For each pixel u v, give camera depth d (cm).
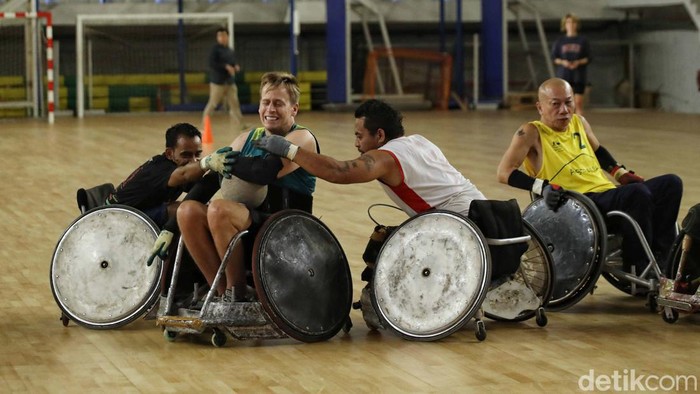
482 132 2214
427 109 3070
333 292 630
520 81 3316
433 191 648
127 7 3091
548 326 668
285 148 611
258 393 524
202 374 559
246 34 3262
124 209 668
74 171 1536
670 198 729
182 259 645
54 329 664
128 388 535
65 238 669
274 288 608
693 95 2991
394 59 3083
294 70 2947
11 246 956
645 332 650
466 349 607
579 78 2356
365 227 1043
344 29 3036
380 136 654
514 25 3319
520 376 550
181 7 3050
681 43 3030
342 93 3058
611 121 2523
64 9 3044
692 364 573
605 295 768
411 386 534
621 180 777
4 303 736
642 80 3206
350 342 626
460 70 3134
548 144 750
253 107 3041
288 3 3128
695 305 650
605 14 3203
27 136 2170
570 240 702
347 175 616
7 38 2891
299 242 622
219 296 630
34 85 2812
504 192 1282
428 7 3203
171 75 3070
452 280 618
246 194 628
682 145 1872
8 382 547
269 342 627
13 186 1373
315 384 539
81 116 2842
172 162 688
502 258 631
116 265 664
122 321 659
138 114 2966
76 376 557
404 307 626
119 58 3155
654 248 734
